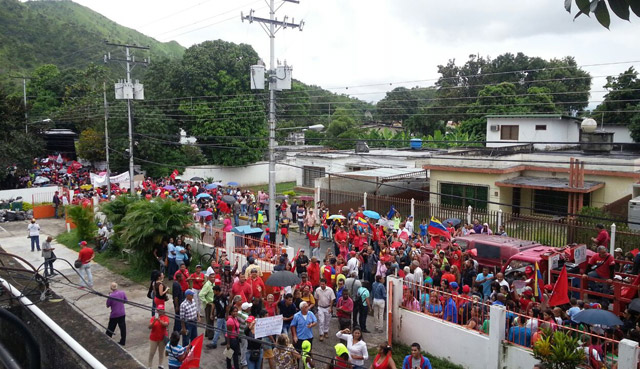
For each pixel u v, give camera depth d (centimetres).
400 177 3031
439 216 2342
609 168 2441
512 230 2083
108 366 541
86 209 2464
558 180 2564
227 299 1191
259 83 2030
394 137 4734
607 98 3888
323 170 3681
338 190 2839
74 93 6412
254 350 991
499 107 4241
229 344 1071
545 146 3319
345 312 1222
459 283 1469
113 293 1189
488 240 1513
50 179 4306
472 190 2745
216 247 1866
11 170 4172
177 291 1287
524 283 1303
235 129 4588
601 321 972
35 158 4825
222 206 2858
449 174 2820
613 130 3859
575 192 2472
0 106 4209
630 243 1723
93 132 4603
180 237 1839
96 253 2247
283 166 5334
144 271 1925
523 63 5388
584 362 948
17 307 630
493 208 2659
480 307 1181
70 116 5391
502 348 1093
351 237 2031
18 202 3416
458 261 1541
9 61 8806
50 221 3216
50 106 6494
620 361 909
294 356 996
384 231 2086
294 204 2850
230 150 4641
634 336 1002
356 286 1320
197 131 4591
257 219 2719
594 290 1298
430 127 5578
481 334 1134
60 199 3394
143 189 3344
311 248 2088
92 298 1642
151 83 5119
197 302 1378
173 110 4675
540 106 4203
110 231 2372
